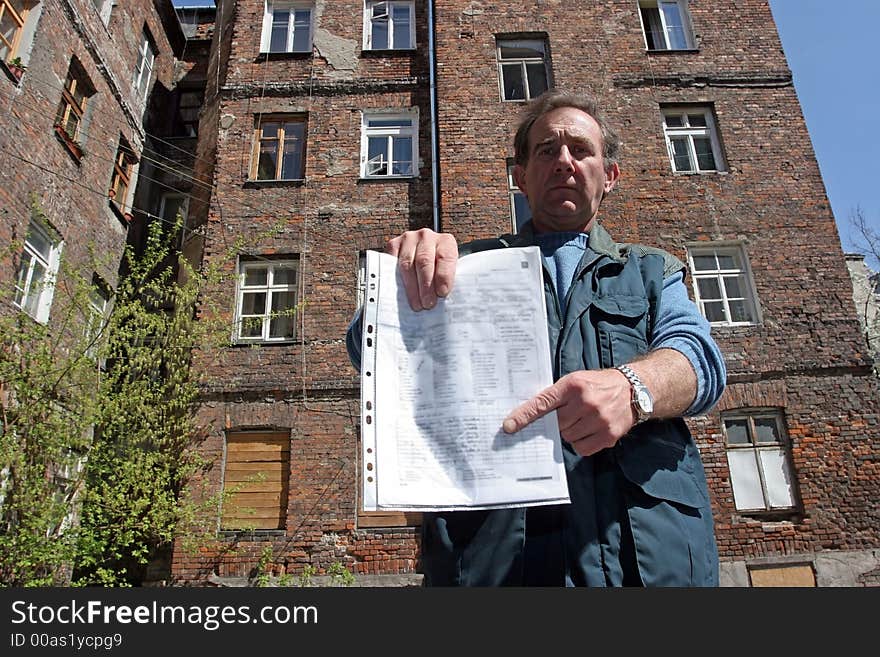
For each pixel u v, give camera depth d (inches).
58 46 434.6
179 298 364.8
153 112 618.2
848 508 371.6
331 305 436.8
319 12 540.7
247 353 418.6
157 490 304.7
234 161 485.1
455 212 451.2
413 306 63.9
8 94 374.9
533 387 58.1
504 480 54.6
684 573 61.1
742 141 474.6
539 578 64.7
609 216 448.5
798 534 366.6
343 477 387.5
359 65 521.0
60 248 426.9
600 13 522.6
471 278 64.2
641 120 482.0
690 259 441.4
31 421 278.7
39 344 301.7
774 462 386.3
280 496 387.2
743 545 364.5
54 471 293.0
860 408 393.7
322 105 504.1
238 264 452.8
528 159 93.2
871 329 546.9
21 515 270.8
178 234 558.3
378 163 492.4
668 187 458.3
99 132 492.1
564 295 77.0
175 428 361.4
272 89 510.0
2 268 358.3
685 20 534.9
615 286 74.6
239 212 467.5
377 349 61.4
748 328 414.3
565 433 55.4
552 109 93.3
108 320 313.9
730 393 397.1
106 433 297.9
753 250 439.2
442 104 484.7
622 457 64.6
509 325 61.3
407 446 57.3
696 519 65.0
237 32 533.3
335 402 406.0
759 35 515.5
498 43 518.0
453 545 66.0
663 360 62.4
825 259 434.6
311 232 459.8
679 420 69.7
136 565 396.2
